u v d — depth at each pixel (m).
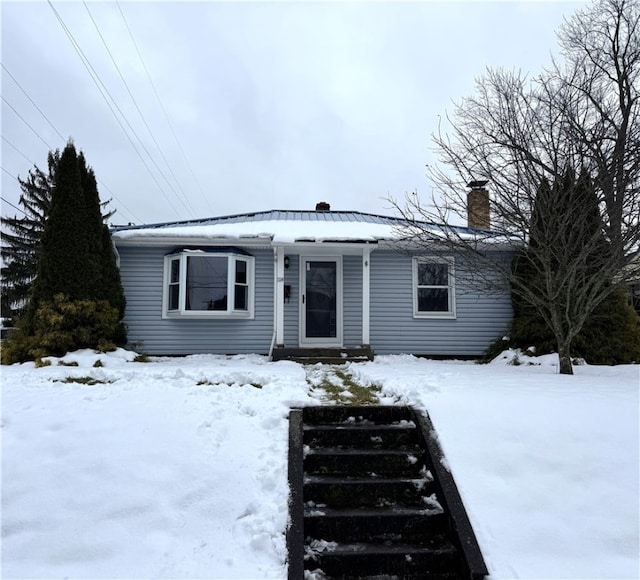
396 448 4.17
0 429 4.05
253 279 10.23
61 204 8.79
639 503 3.14
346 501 3.56
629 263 6.54
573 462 3.55
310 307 10.31
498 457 3.64
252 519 3.06
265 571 2.67
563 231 6.42
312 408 4.54
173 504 3.19
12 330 9.03
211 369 6.73
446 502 3.26
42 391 5.14
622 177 6.14
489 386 5.36
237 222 11.70
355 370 7.25
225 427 4.11
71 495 3.23
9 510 3.10
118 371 6.38
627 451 3.66
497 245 9.46
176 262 10.06
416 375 6.52
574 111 6.87
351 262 10.43
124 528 2.98
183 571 2.65
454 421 4.18
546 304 6.99
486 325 10.45
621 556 2.77
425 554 2.99
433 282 10.58
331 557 2.98
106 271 9.18
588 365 8.01
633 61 6.95
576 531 2.95
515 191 6.98
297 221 11.97
